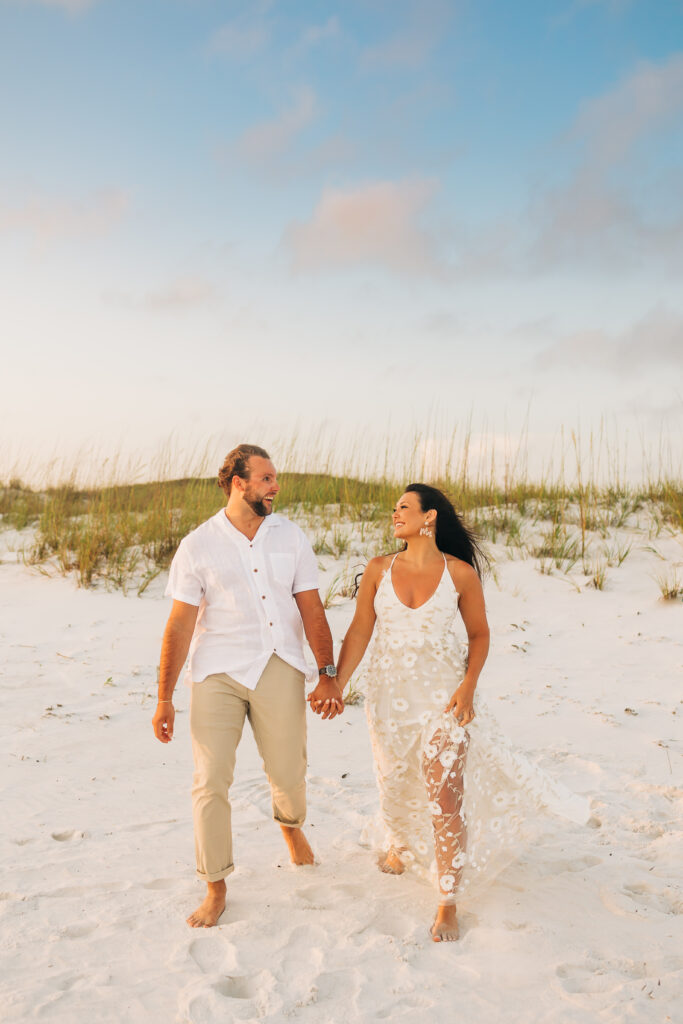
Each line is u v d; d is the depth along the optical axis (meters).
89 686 6.86
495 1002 2.98
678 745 5.69
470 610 3.87
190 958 3.26
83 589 9.54
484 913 3.65
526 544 10.77
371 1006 2.96
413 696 3.73
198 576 3.75
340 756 5.70
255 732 3.80
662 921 3.58
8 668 7.22
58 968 3.18
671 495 11.92
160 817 4.67
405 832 3.88
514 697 6.69
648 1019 2.86
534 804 3.81
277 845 4.35
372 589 4.00
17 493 13.66
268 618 3.73
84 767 5.36
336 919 3.57
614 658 7.50
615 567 9.92
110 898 3.74
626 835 4.41
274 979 3.12
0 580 9.92
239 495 3.81
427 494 3.92
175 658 3.67
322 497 12.74
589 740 5.82
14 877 3.92
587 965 3.24
